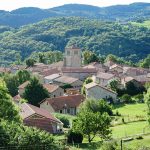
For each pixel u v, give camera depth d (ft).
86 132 202.18
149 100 215.31
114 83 442.91
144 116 294.66
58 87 409.28
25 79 458.91
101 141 198.08
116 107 372.99
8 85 442.50
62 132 248.73
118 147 135.44
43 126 241.76
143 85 449.89
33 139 130.21
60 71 560.20
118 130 242.37
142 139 195.31
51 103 337.72
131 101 400.67
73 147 174.09
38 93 373.40
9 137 129.39
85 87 416.87
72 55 590.14
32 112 244.63
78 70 545.03
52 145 133.08
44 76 525.75
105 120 203.00
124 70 606.14
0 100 168.66
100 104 297.12
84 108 289.94
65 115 312.91
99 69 590.96
